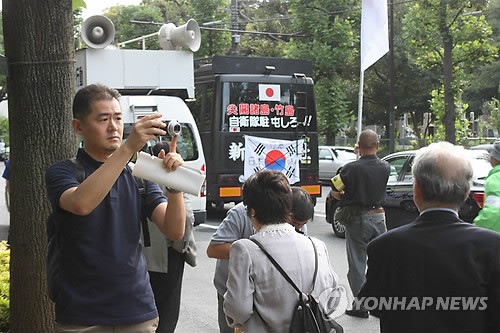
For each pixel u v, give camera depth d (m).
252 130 13.46
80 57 11.80
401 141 35.53
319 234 12.50
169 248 4.73
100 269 2.81
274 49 40.50
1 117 43.38
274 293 2.98
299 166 13.80
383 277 2.80
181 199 2.97
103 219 2.84
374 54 12.30
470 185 2.78
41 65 4.29
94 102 2.89
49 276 2.93
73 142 4.40
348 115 29.89
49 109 4.30
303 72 13.98
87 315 2.80
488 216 4.43
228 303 2.99
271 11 41.06
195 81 13.95
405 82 38.25
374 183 6.52
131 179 2.98
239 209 4.14
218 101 13.26
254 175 3.25
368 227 6.53
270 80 13.62
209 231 12.68
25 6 4.26
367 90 39.25
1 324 4.97
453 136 27.41
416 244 2.72
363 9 12.35
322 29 27.91
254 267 3.00
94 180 2.65
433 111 30.42
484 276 2.64
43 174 4.30
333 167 24.12
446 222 2.74
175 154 2.89
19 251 4.36
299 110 13.81
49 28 4.29
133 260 2.90
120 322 2.83
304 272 3.02
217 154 13.24
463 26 25.28
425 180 2.75
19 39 4.28
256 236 3.09
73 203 2.68
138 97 11.66
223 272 4.26
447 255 2.67
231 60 13.42
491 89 45.34
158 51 12.18
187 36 12.24
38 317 4.36
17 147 4.34
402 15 36.59
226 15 34.16
